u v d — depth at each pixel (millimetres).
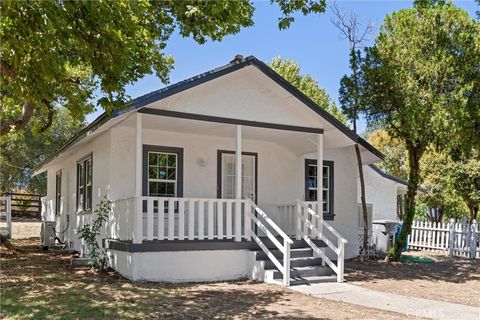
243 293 9648
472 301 9523
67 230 17891
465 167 21547
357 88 14500
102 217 12492
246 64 11797
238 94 12242
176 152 13625
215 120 11859
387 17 14867
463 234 17922
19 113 15227
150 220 10844
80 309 7555
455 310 8539
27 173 32844
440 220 25594
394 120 14375
